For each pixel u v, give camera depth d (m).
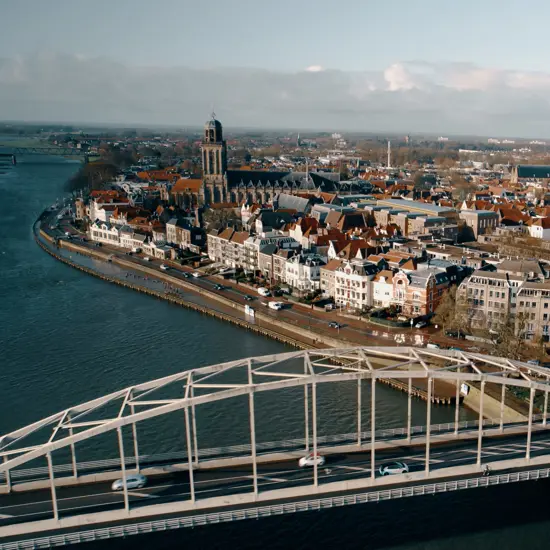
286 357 126.56
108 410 164.62
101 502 109.25
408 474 114.88
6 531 101.06
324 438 135.38
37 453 101.56
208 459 125.31
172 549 110.56
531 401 121.06
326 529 115.75
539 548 111.44
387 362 192.12
